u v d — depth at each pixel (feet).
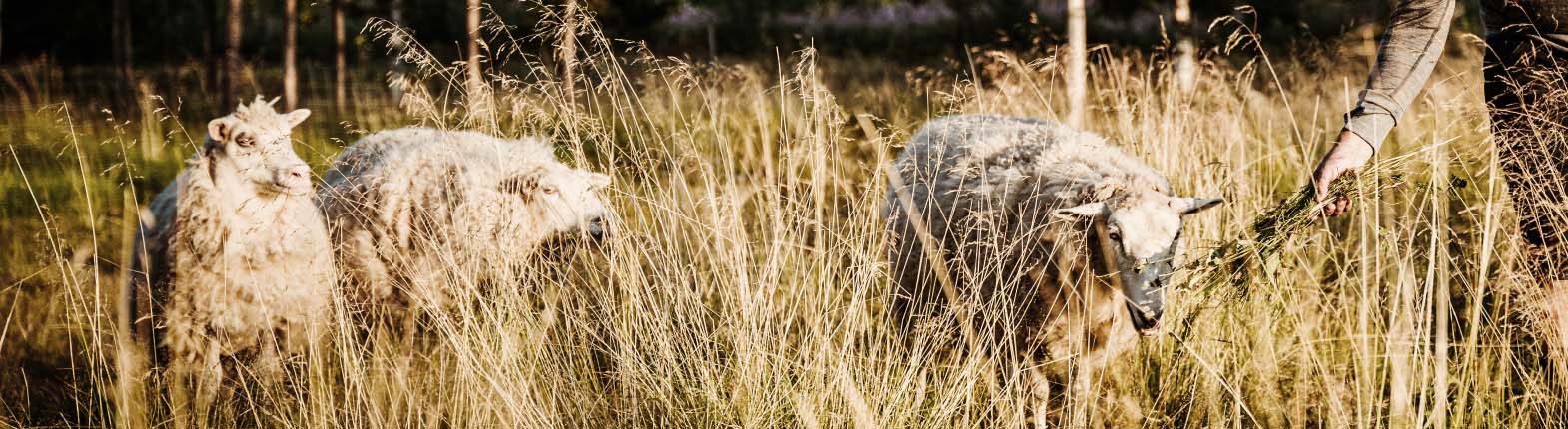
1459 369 18.16
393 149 24.66
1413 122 27.63
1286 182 27.58
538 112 20.98
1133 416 18.28
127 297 20.86
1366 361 16.92
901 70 74.74
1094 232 19.30
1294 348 19.36
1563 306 16.72
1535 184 16.48
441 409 18.33
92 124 50.72
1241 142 24.85
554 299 20.63
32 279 24.71
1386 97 16.29
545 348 18.39
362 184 23.70
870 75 72.69
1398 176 18.07
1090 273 19.26
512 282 18.88
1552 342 16.65
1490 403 17.01
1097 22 71.41
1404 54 16.43
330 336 21.58
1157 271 18.08
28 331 21.98
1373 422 17.46
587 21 20.48
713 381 17.16
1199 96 28.94
